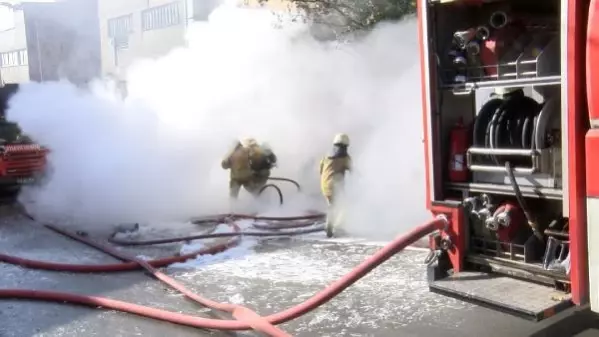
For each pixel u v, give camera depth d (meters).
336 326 4.64
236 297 5.41
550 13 4.53
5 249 7.45
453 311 4.85
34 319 5.00
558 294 3.85
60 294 5.41
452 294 4.03
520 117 4.09
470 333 4.40
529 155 3.93
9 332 4.73
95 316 5.04
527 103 4.18
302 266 6.31
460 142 4.42
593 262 3.50
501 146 4.15
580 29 3.48
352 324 4.67
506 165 4.05
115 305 5.14
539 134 3.90
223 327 4.49
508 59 4.16
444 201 4.45
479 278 4.24
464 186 4.39
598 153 3.40
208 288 5.70
